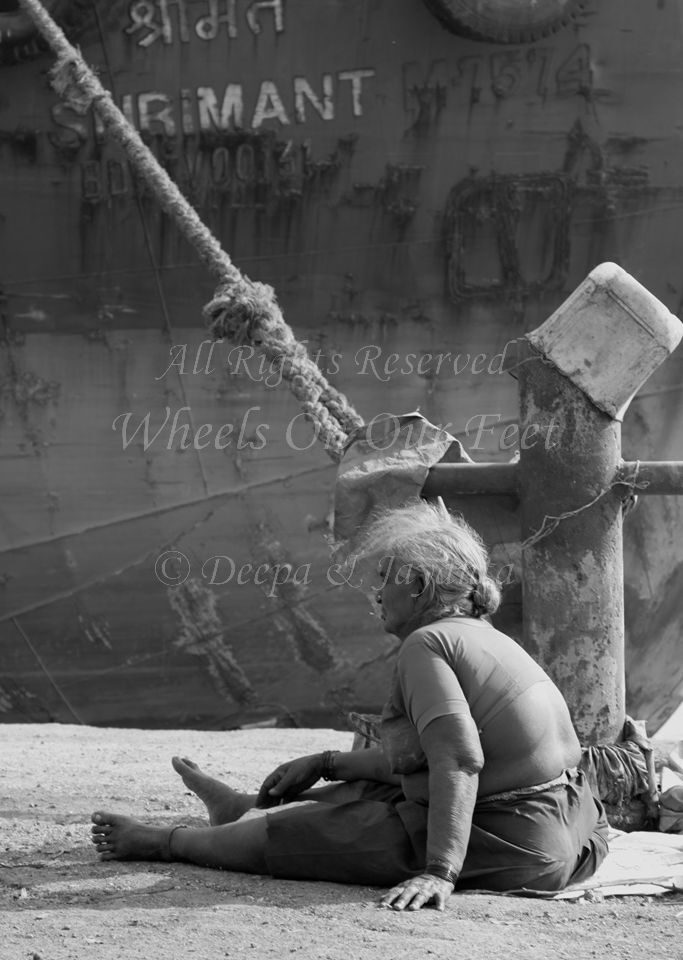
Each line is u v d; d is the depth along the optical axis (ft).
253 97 25.23
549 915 9.58
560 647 13.80
